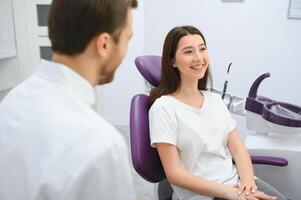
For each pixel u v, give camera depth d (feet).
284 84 8.77
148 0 8.75
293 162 4.47
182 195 3.71
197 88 4.29
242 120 8.97
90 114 1.67
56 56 1.82
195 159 3.84
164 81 4.19
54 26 1.73
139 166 3.67
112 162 1.52
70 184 1.42
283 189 4.65
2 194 1.52
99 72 1.90
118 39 1.81
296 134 4.60
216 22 8.54
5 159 1.55
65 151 1.48
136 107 4.09
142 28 9.22
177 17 8.73
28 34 9.08
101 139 1.53
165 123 3.70
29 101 1.69
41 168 1.47
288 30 8.28
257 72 8.77
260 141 4.76
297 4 7.98
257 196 3.47
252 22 8.38
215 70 8.92
